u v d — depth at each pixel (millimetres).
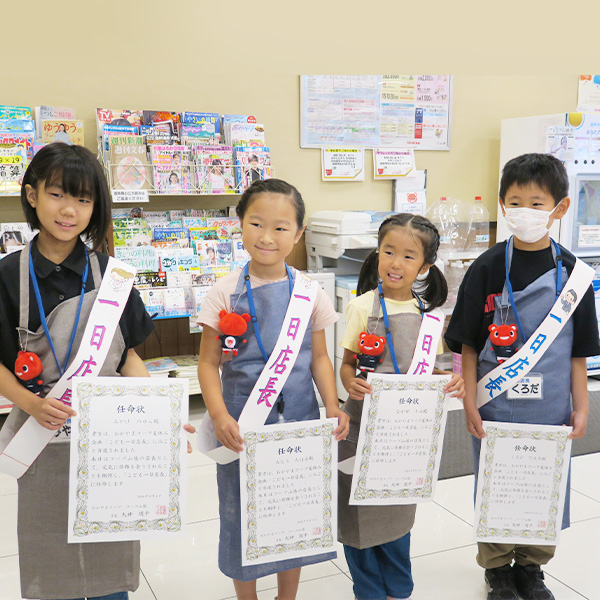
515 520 1793
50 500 1473
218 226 3834
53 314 1428
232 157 3736
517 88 4629
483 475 1777
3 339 1425
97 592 1513
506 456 1768
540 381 1752
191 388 3674
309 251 4129
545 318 1716
